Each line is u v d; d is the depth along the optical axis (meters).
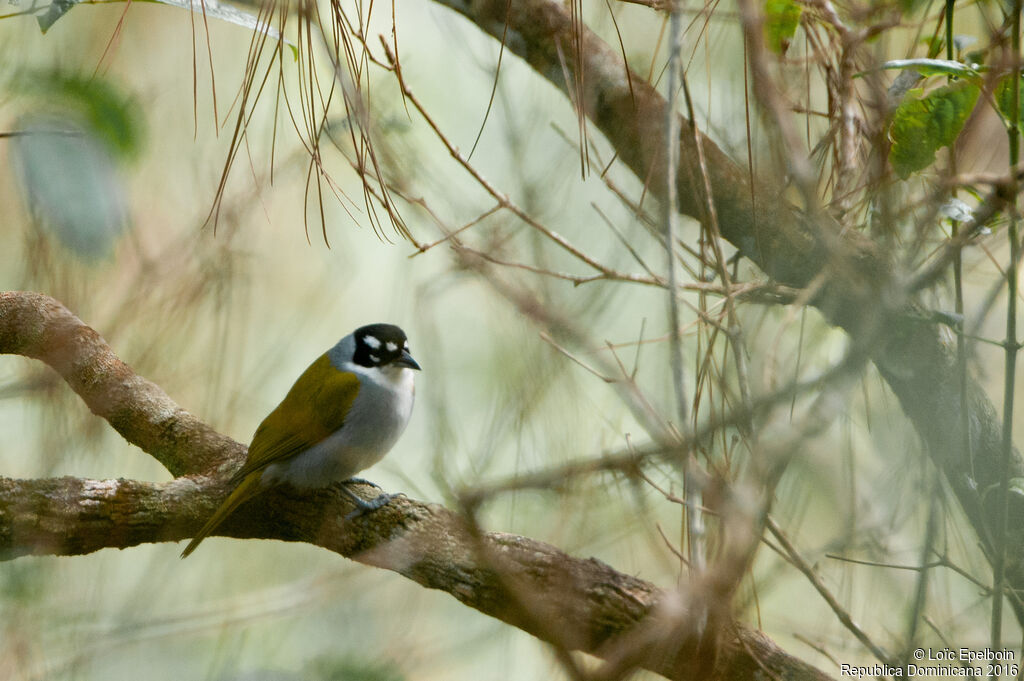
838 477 7.93
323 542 9.36
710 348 6.73
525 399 7.40
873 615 8.39
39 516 8.42
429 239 11.45
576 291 8.41
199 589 12.73
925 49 9.12
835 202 7.70
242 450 10.00
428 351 8.62
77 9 12.09
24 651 10.09
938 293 8.11
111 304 10.96
